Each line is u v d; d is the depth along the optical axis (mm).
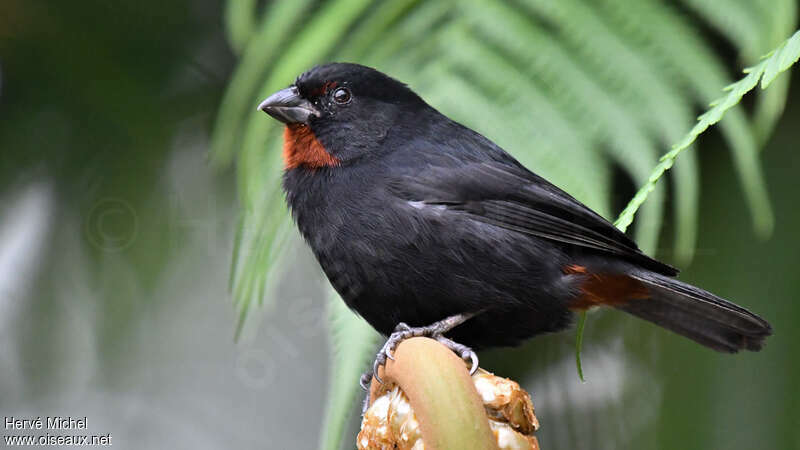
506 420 2059
